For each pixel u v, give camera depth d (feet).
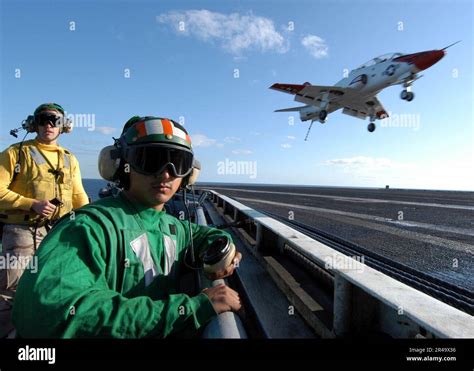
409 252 12.55
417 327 3.51
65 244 3.41
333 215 27.02
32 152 8.20
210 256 4.73
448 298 7.16
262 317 5.32
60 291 3.01
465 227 20.22
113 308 3.10
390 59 57.77
